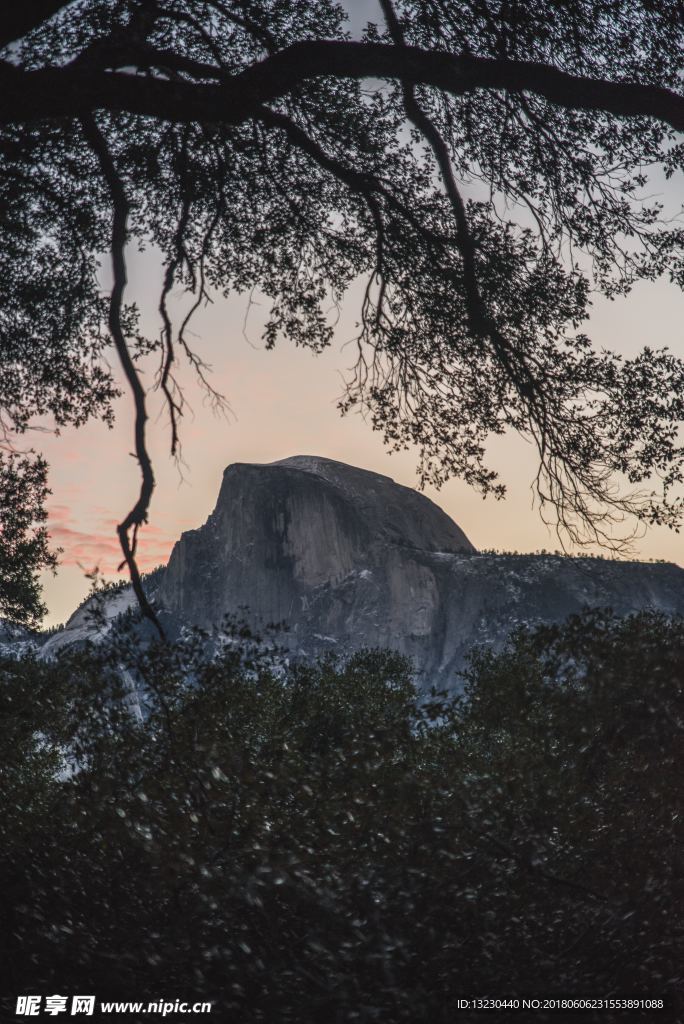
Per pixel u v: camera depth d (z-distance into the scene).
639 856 27.66
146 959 21.41
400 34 30.75
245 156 40.62
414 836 24.81
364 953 21.83
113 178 29.19
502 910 24.52
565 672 32.47
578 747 30.16
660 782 29.64
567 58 35.03
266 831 22.98
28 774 31.69
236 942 22.11
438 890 23.84
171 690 28.73
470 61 30.94
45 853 24.66
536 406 36.94
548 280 39.50
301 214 42.59
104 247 45.16
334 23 38.06
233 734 28.62
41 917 22.25
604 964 25.06
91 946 21.78
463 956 23.39
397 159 41.56
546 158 38.28
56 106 29.33
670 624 33.62
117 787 25.75
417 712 30.47
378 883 23.41
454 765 28.11
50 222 44.47
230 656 30.16
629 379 38.88
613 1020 23.19
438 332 39.84
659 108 31.55
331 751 28.17
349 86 41.00
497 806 26.28
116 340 26.28
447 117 39.75
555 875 26.33
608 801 29.42
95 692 28.19
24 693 31.53
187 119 31.08
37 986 21.23
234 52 37.53
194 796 24.59
